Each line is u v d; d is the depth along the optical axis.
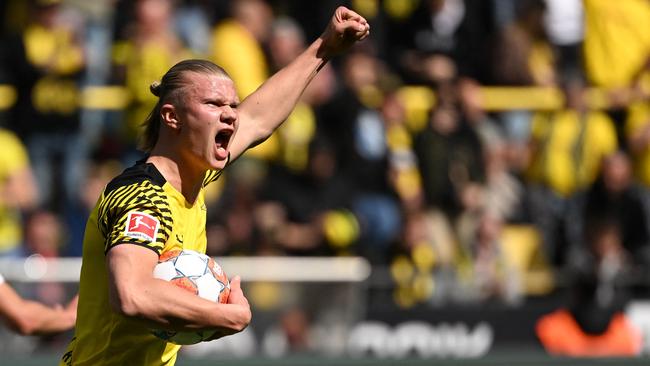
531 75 36.75
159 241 11.81
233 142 14.17
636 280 30.56
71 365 13.25
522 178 35.12
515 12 39.44
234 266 28.69
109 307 12.70
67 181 34.47
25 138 34.69
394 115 35.59
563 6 39.06
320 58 14.88
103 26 38.09
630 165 35.38
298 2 39.66
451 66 36.78
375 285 31.08
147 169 12.45
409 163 34.75
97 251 12.63
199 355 26.80
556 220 34.31
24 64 34.94
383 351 30.28
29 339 25.89
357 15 14.77
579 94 35.47
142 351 12.97
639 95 35.91
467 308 31.19
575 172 34.69
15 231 32.84
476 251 32.97
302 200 33.44
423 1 38.03
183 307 11.32
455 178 34.06
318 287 28.81
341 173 34.22
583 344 30.33
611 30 36.56
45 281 27.45
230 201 32.44
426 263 32.25
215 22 38.25
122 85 34.62
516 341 31.02
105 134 34.22
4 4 40.53
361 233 33.34
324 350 28.64
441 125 34.66
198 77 12.45
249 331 27.84
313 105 34.97
